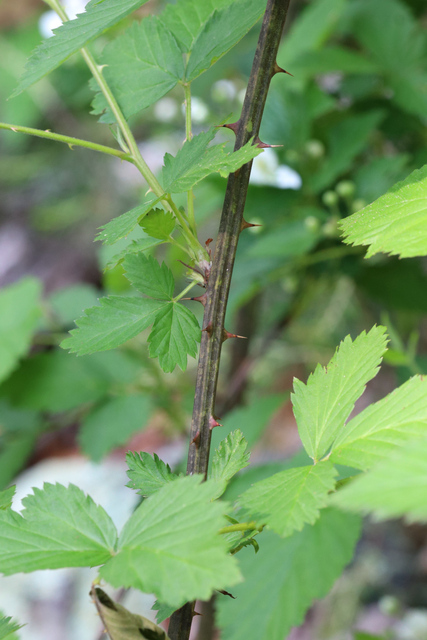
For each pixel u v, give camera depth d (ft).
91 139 6.46
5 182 7.34
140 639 1.39
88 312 1.58
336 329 4.63
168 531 1.37
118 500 5.34
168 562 1.34
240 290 2.98
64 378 3.28
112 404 3.25
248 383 3.92
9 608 5.10
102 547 1.40
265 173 3.13
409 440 1.42
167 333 1.56
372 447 1.44
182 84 1.71
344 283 4.31
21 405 3.22
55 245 7.17
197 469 1.55
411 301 3.21
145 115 4.64
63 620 5.05
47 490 1.45
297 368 5.65
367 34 3.26
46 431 3.42
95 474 5.61
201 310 5.31
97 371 3.32
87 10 1.52
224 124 1.56
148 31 1.75
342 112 3.31
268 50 1.55
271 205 2.94
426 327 4.25
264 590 2.28
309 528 2.37
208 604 3.10
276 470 2.79
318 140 3.27
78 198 6.79
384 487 1.23
